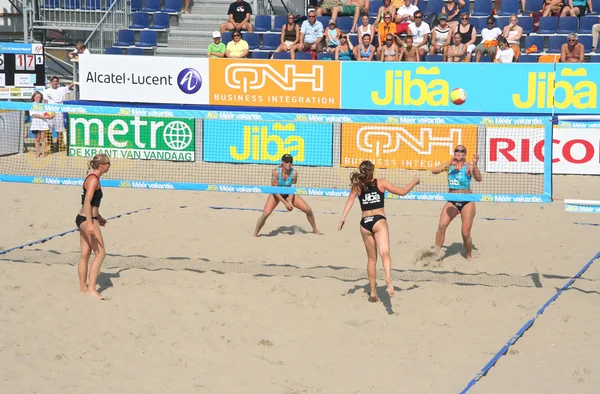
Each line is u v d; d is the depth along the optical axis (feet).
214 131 69.05
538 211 61.98
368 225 36.65
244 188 40.91
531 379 29.12
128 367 30.45
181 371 30.14
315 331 34.96
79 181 42.52
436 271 44.80
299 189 40.24
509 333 34.45
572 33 82.23
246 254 48.19
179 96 79.20
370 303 38.68
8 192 68.49
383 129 67.41
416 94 74.90
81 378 29.09
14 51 84.58
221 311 37.35
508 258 47.62
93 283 39.06
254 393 28.07
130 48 97.60
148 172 68.18
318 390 28.30
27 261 45.50
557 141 72.79
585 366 30.27
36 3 106.42
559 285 41.78
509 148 67.72
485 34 85.35
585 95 72.28
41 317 35.76
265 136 68.80
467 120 38.65
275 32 97.40
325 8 95.55
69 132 65.72
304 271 44.47
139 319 35.96
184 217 58.49
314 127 67.62
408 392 28.19
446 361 31.19
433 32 86.12
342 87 76.13
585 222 58.03
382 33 86.79
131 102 80.18
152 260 46.26
